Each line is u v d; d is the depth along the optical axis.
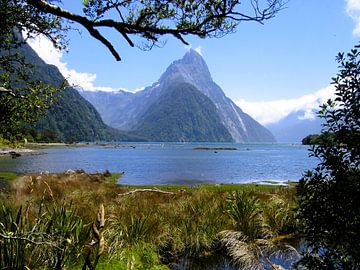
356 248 3.57
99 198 15.07
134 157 86.25
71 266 5.45
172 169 52.12
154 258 7.90
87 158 78.06
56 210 6.32
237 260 8.65
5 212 5.79
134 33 4.33
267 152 134.25
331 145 3.79
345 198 3.58
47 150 116.06
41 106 8.86
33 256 5.19
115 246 7.27
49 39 7.46
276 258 8.73
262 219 10.57
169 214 11.46
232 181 36.97
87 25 4.16
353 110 3.69
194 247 9.25
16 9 6.29
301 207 3.94
